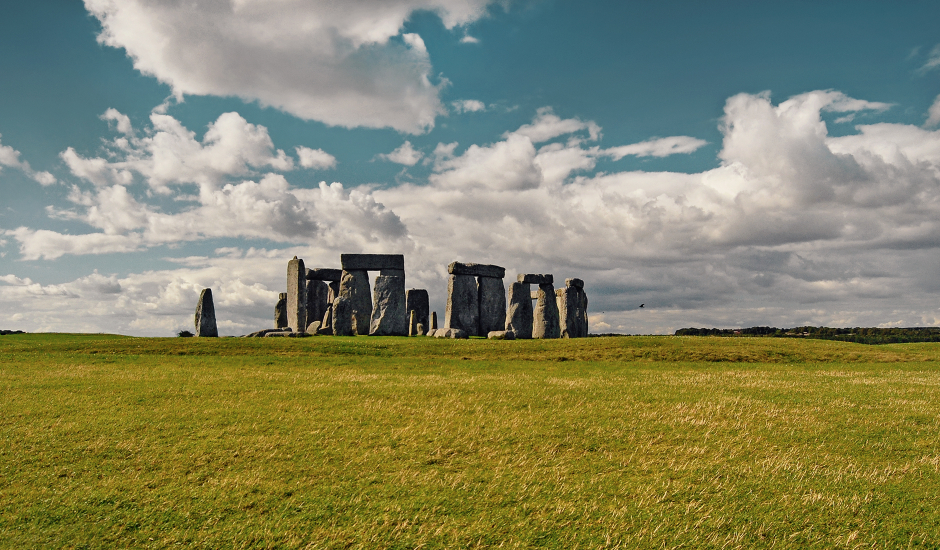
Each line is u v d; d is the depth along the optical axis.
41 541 10.92
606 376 30.30
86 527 11.47
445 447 16.23
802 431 17.92
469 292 61.34
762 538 11.26
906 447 16.42
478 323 61.69
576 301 65.00
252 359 36.16
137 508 12.27
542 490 13.38
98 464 14.79
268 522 11.70
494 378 28.89
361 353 40.12
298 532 11.34
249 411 20.17
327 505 12.46
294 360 36.28
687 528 11.59
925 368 36.50
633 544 11.01
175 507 12.31
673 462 15.23
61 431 17.45
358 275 58.75
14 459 15.08
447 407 20.88
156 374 28.95
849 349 45.34
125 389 24.19
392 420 18.97
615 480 14.03
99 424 18.28
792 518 12.00
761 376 30.44
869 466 14.85
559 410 20.55
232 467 14.64
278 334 51.53
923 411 20.59
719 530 11.55
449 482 13.76
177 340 44.28
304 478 13.91
